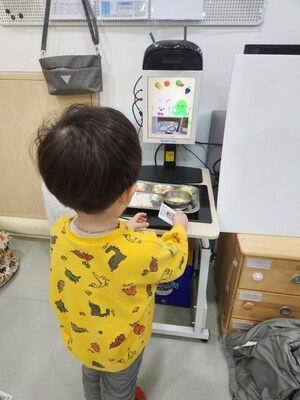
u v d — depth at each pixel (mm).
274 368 1079
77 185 541
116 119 561
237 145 1156
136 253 625
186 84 1204
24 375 1290
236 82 1077
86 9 1344
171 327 1437
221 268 1635
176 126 1311
